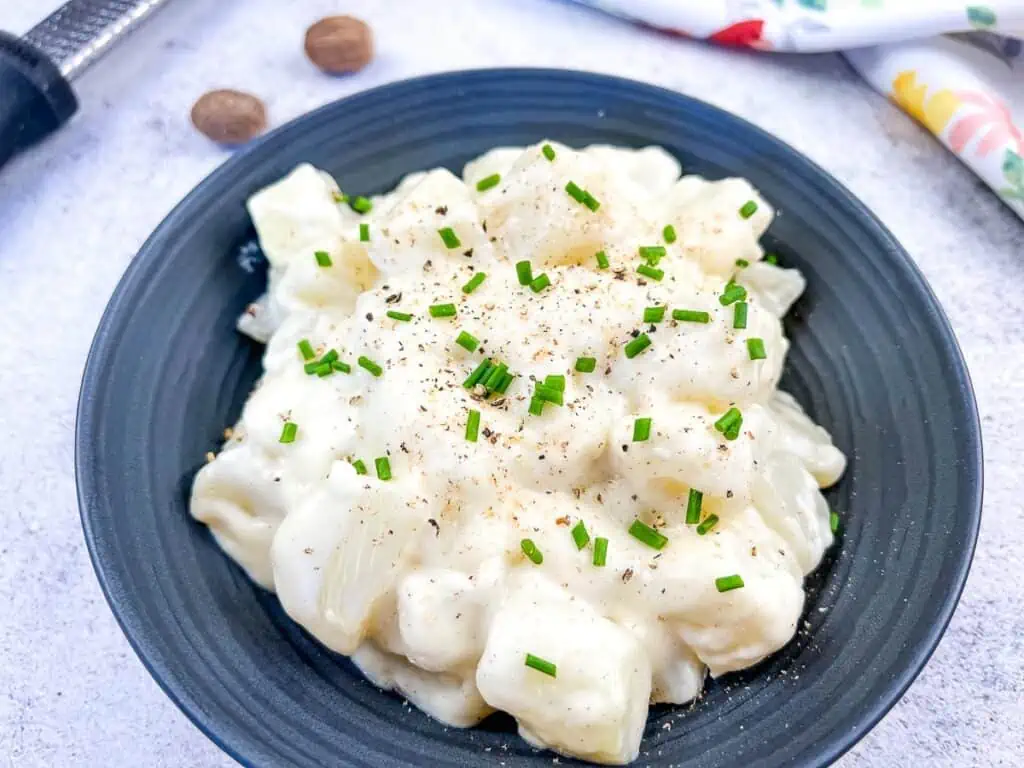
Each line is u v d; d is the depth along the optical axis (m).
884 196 0.30
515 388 0.21
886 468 0.22
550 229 0.23
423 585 0.20
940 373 0.22
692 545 0.20
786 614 0.20
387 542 0.20
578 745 0.19
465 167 0.27
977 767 0.22
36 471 0.25
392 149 0.27
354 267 0.24
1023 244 0.29
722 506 0.21
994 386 0.27
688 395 0.21
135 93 0.32
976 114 0.29
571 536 0.20
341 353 0.22
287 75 0.32
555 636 0.19
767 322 0.23
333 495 0.20
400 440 0.20
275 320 0.24
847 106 0.32
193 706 0.19
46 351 0.27
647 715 0.20
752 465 0.21
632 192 0.25
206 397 0.23
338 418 0.21
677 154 0.27
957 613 0.24
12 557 0.24
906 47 0.30
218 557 0.22
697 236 0.24
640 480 0.20
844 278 0.24
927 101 0.30
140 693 0.23
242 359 0.24
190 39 0.33
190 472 0.23
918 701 0.23
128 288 0.23
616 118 0.27
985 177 0.29
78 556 0.24
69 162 0.30
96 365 0.22
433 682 0.20
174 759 0.22
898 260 0.24
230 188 0.24
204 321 0.24
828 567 0.22
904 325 0.23
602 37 0.33
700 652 0.20
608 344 0.22
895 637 0.20
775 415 0.23
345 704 0.20
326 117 0.26
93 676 0.23
